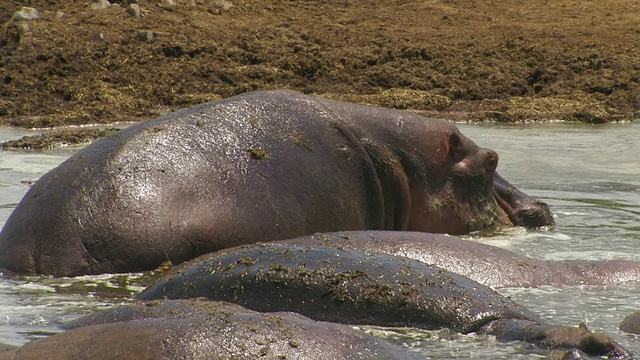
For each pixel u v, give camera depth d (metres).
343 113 39.00
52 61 77.62
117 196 33.00
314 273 26.69
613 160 58.44
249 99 37.41
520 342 24.62
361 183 38.22
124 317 23.39
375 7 100.44
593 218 43.69
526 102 75.94
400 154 39.91
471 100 77.75
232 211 33.91
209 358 19.62
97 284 30.92
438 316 25.92
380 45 85.88
